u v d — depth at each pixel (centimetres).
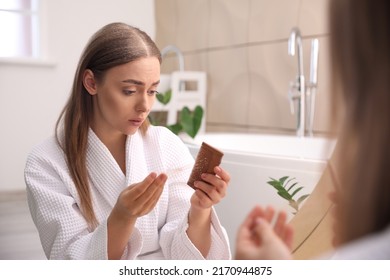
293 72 267
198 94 329
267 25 284
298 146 239
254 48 295
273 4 279
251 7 296
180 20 365
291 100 238
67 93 351
